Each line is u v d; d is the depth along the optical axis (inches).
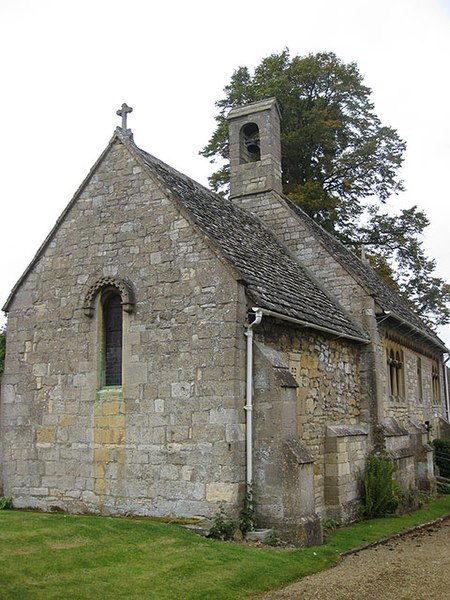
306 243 693.3
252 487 437.1
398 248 1239.5
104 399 502.9
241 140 765.9
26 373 551.2
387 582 356.8
